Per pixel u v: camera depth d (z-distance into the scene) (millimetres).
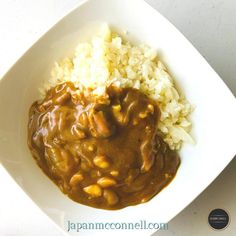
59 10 315
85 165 264
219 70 310
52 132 267
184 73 280
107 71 264
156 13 273
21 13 315
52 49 276
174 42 276
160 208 269
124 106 264
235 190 304
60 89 273
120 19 278
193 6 315
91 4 270
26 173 272
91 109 259
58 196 273
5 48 312
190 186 269
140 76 274
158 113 270
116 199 268
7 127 271
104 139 262
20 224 302
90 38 281
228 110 269
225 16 315
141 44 283
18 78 272
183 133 276
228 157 264
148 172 268
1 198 303
